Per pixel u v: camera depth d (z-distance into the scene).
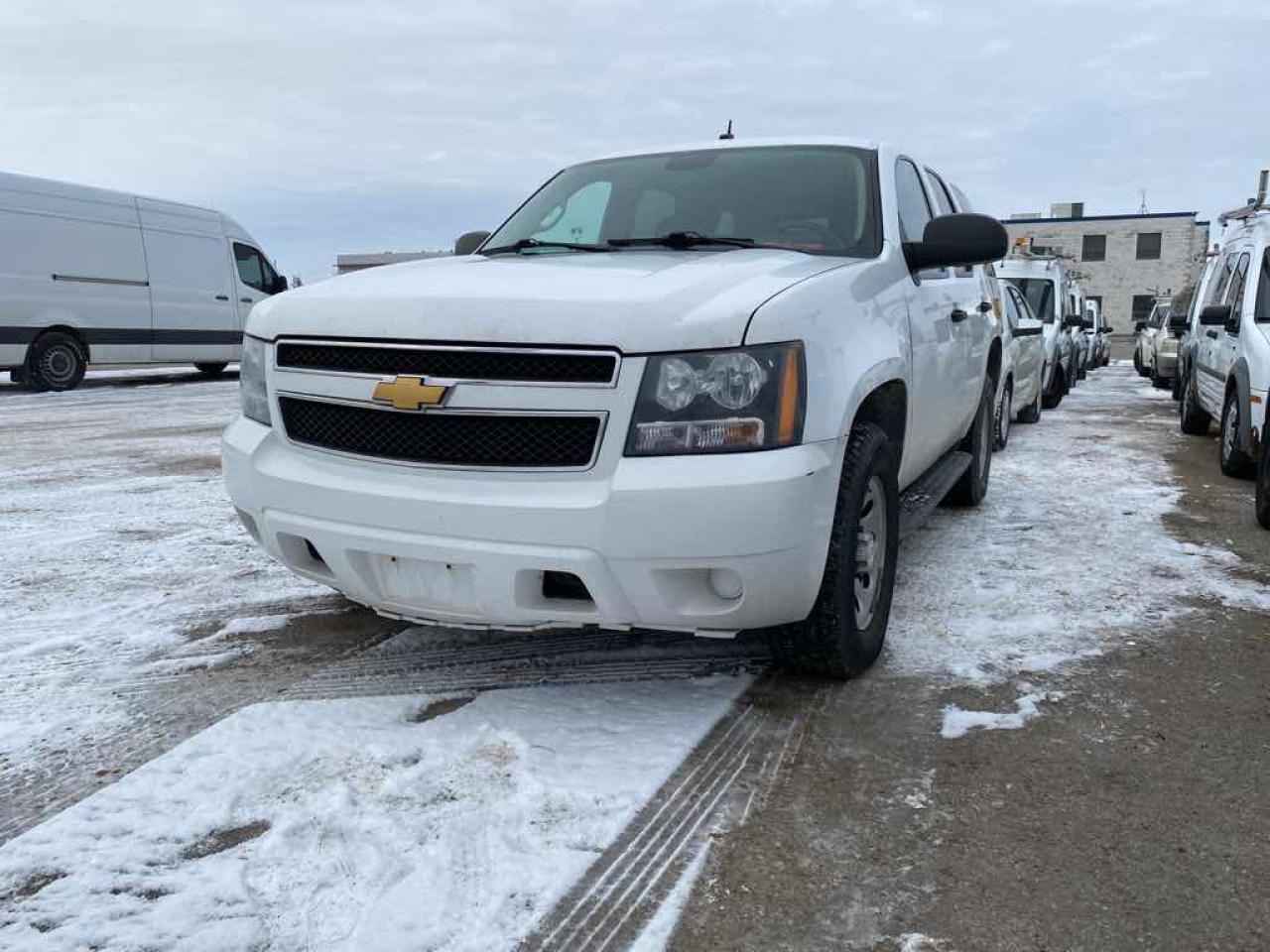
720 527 2.45
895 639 3.49
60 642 3.50
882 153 4.01
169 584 4.23
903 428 3.48
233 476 3.07
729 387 2.49
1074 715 2.87
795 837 2.23
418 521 2.64
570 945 1.86
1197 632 3.58
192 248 15.93
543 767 2.52
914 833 2.25
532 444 2.58
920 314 3.63
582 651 3.37
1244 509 5.79
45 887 2.03
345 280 3.18
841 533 2.82
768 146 4.10
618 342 2.50
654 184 3.99
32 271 13.70
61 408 12.04
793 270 2.95
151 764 2.54
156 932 1.88
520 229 4.10
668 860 2.13
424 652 3.38
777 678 3.12
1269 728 2.80
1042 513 5.65
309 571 3.05
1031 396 10.52
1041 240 57.84
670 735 2.70
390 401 2.65
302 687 3.07
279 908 1.96
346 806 2.33
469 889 2.02
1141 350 21.34
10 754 2.65
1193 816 2.33
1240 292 7.21
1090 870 2.12
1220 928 1.93
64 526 5.35
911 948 1.87
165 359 15.61
